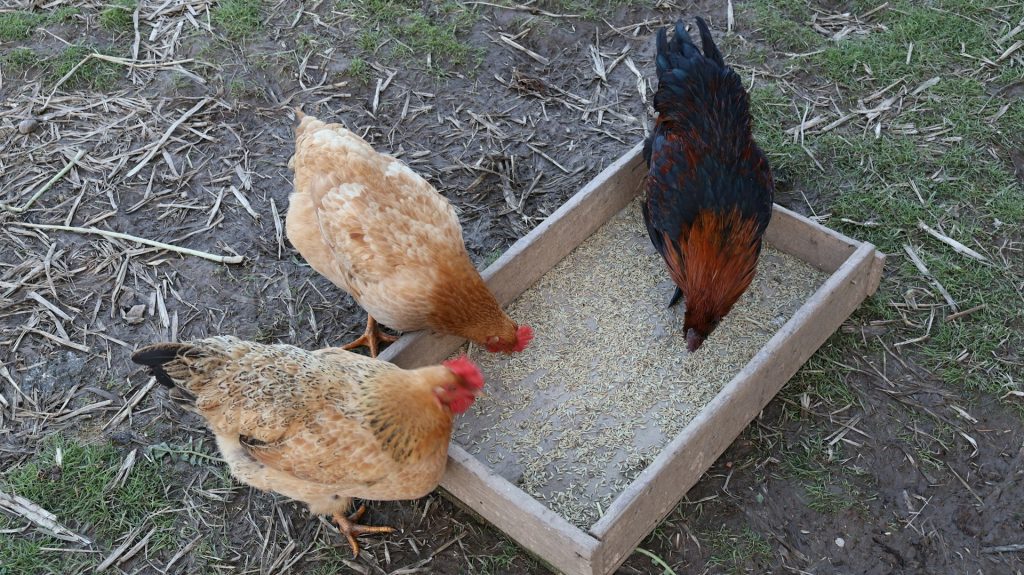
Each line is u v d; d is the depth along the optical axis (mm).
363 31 1938
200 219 1663
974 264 1572
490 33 1950
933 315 1517
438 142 1776
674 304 1531
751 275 1415
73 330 1523
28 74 1864
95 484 1364
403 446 1200
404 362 1398
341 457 1191
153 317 1540
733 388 1308
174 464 1387
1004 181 1676
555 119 1814
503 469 1362
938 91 1813
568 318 1524
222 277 1591
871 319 1518
